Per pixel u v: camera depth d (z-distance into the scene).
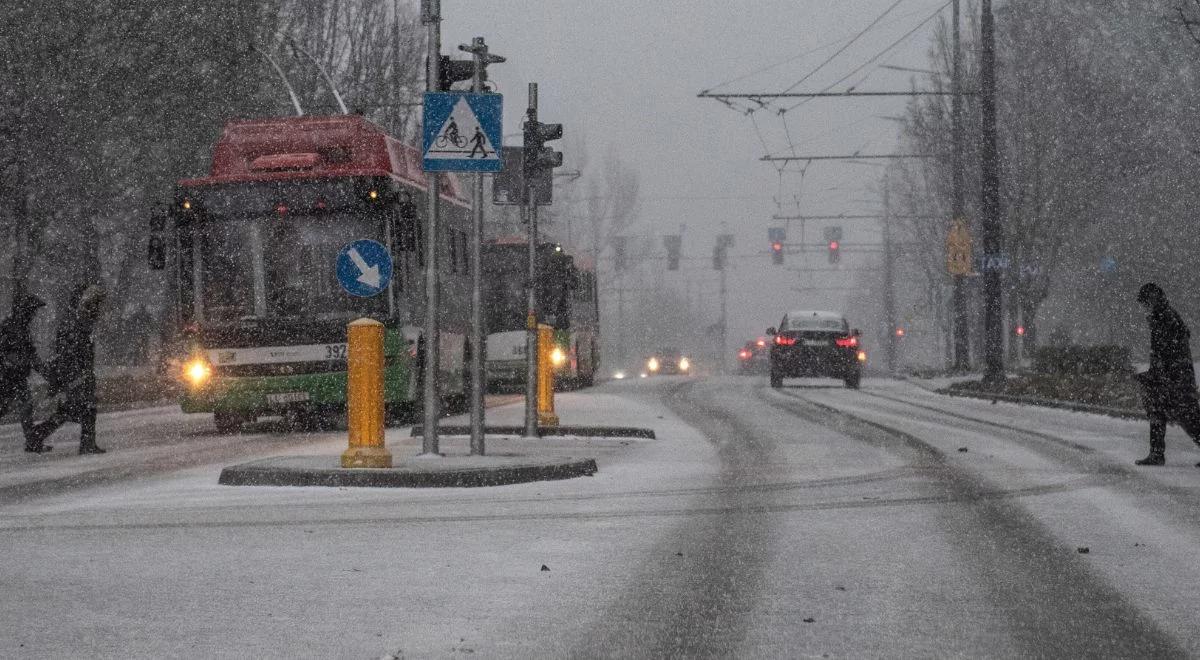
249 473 20.36
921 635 10.07
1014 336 75.88
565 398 46.56
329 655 9.47
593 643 9.79
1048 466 23.09
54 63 45.16
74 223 48.25
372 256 22.73
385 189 32.09
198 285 32.25
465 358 40.56
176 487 20.36
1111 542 14.59
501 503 18.02
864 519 16.36
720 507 17.52
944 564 13.16
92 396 27.47
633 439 28.81
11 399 27.66
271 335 32.03
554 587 11.96
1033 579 12.38
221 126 50.31
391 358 32.28
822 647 9.68
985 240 54.22
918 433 30.66
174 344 32.38
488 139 21.67
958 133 70.44
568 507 17.56
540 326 30.73
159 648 9.71
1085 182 73.88
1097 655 9.47
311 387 31.95
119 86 46.38
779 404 43.00
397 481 19.86
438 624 10.45
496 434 29.59
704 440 28.72
